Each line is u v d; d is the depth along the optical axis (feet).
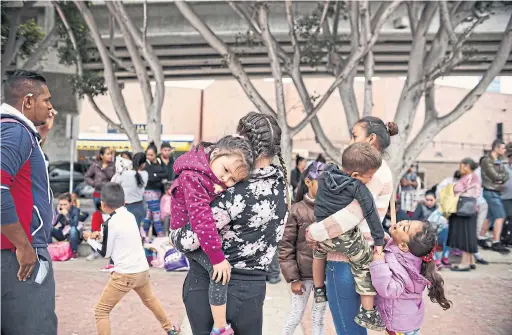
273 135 7.75
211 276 7.44
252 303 7.75
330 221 8.93
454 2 35.14
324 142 35.88
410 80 34.86
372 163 8.84
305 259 11.68
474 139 96.02
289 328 12.04
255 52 61.31
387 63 71.51
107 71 37.93
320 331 11.52
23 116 7.98
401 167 34.30
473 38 54.34
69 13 40.55
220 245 7.20
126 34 36.81
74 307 17.60
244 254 7.64
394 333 9.25
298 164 38.09
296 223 11.71
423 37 34.73
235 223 7.50
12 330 7.93
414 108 34.47
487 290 20.88
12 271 7.79
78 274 23.00
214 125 147.02
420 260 9.37
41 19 57.21
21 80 8.24
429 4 34.27
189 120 150.30
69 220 27.30
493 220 30.27
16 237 7.45
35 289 7.98
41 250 8.17
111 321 16.12
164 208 28.37
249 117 7.98
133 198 25.20
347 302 9.49
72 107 66.13
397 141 34.09
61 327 15.38
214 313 7.38
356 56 31.50
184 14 34.06
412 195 32.65
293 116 131.23
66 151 76.18
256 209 7.47
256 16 35.53
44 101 8.48
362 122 10.12
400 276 8.96
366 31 30.78
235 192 7.38
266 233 7.72
